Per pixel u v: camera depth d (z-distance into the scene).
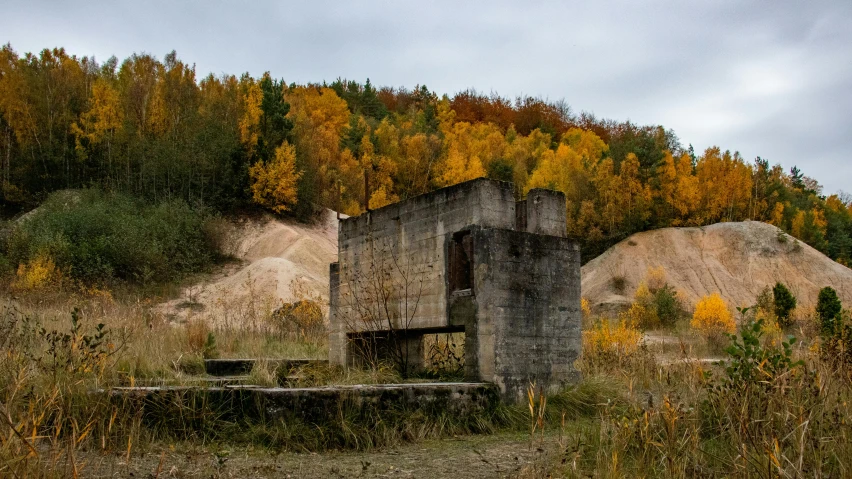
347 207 58.97
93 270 37.72
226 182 51.44
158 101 56.44
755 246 52.19
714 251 52.62
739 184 61.41
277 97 55.59
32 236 39.97
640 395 11.34
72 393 8.29
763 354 7.88
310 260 45.03
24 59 59.31
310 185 54.94
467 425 10.23
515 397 11.12
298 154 55.38
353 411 9.25
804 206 77.81
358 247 14.23
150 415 8.68
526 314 11.54
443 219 12.12
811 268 50.62
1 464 5.50
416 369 13.84
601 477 6.21
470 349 11.30
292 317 23.70
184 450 8.11
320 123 80.12
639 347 16.88
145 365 12.08
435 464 7.83
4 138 54.44
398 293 13.02
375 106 104.44
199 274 43.28
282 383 11.61
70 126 54.94
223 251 46.59
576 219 59.41
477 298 11.26
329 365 14.18
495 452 8.52
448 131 93.19
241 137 53.88
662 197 58.03
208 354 15.89
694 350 21.61
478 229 11.37
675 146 76.88
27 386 8.34
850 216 87.62
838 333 10.70
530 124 111.62
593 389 11.75
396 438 9.16
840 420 6.82
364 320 13.62
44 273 33.03
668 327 35.94
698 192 58.12
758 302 38.91
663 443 6.71
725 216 60.47
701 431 7.79
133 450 7.75
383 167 67.38
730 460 6.49
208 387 9.45
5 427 6.44
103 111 53.94
